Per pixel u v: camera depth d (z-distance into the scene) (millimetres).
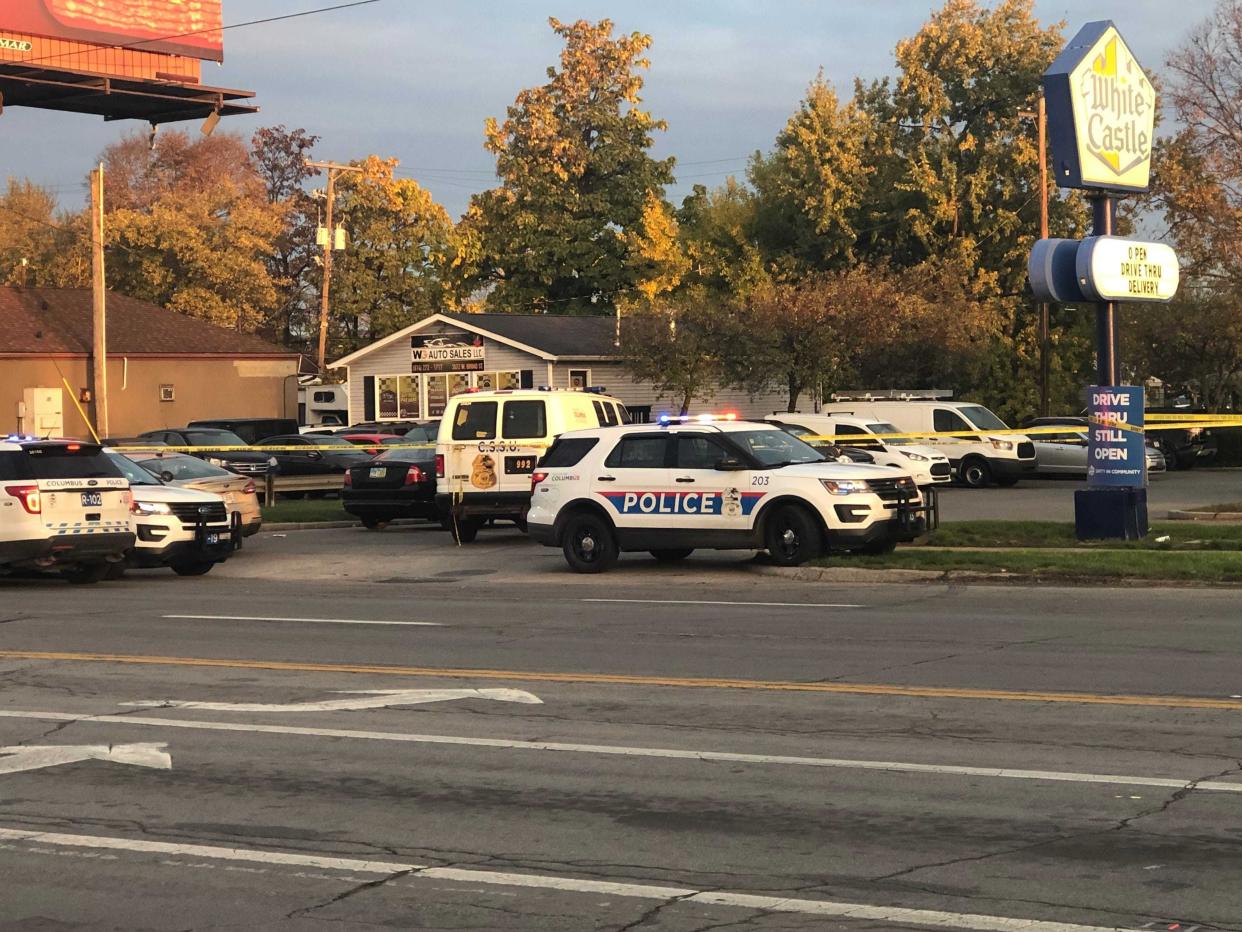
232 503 23391
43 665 12070
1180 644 11906
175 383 51719
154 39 49156
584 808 7184
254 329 70062
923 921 5406
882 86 62688
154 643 13273
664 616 14477
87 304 52000
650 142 70000
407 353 52312
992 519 26047
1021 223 59312
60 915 5758
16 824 7125
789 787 7496
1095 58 19531
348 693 10477
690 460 18766
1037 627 13102
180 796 7609
